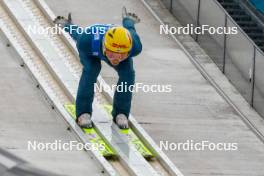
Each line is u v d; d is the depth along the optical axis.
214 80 47.81
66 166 38.59
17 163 29.89
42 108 42.34
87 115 41.00
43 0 50.94
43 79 43.94
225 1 59.59
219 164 41.12
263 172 40.91
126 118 41.56
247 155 42.19
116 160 40.09
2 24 47.44
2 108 41.84
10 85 43.47
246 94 46.84
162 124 43.47
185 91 46.44
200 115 44.72
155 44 49.94
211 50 49.47
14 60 45.22
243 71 47.00
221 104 45.94
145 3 52.97
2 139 39.66
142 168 39.28
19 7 48.81
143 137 41.50
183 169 40.38
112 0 52.81
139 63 48.06
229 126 44.25
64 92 43.72
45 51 45.69
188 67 48.44
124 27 40.41
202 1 50.00
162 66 48.12
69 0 51.81
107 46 39.03
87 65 40.16
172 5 52.78
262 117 45.75
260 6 58.97
